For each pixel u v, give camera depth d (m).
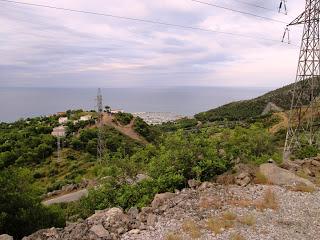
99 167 23.47
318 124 35.62
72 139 96.75
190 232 11.41
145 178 18.98
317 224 12.40
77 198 39.41
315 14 32.38
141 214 13.17
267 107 151.62
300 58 33.16
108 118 123.44
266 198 14.66
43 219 18.31
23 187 19.70
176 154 18.77
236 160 20.86
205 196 14.90
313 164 20.77
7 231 16.78
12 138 95.50
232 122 118.06
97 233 11.40
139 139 112.44
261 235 11.35
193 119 169.00
